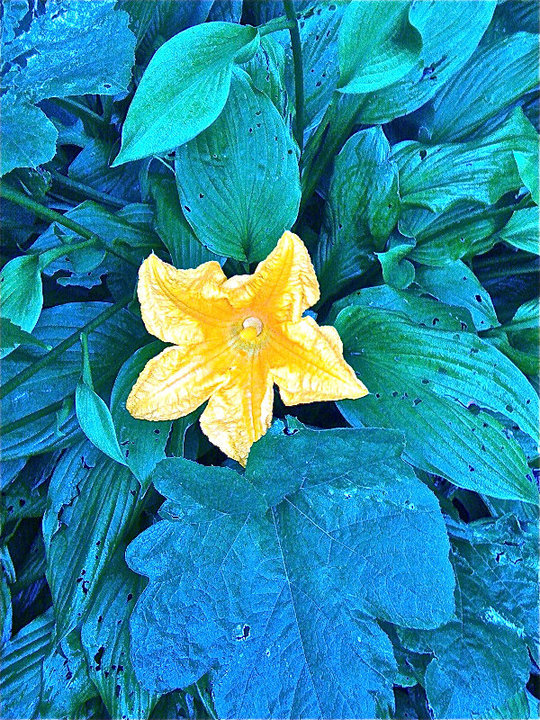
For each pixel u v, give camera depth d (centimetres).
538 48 44
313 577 37
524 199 40
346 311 40
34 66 37
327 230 46
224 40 34
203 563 36
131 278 46
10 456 41
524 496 38
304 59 46
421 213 45
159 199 42
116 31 38
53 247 41
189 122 32
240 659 35
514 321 42
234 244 40
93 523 41
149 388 35
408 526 35
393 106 43
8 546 48
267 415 38
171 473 36
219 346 37
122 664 42
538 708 43
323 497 38
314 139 44
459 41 43
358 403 40
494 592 41
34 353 43
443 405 39
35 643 45
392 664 35
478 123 45
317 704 35
